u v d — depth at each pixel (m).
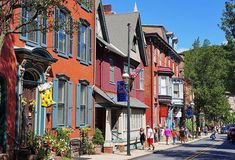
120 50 36.34
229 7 31.16
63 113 23.19
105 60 30.95
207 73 72.25
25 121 18.98
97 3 30.77
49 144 18.56
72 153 23.11
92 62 28.17
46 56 20.06
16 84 18.00
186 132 50.06
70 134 22.78
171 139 51.22
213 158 25.77
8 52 17.34
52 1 12.77
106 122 28.64
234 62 33.69
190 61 72.88
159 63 50.12
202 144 43.72
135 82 39.16
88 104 27.00
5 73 17.09
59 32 22.88
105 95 28.56
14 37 17.95
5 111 17.14
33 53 18.56
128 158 24.52
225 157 26.59
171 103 53.03
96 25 30.17
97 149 26.58
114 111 31.89
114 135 31.31
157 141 45.19
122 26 38.09
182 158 25.64
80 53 25.98
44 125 20.41
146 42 46.59
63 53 23.31
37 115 20.00
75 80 25.02
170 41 57.75
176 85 57.94
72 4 24.53
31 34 19.78
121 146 30.17
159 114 49.50
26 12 18.05
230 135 48.62
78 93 25.25
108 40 32.62
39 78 20.11
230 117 139.12
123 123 32.22
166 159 24.86
